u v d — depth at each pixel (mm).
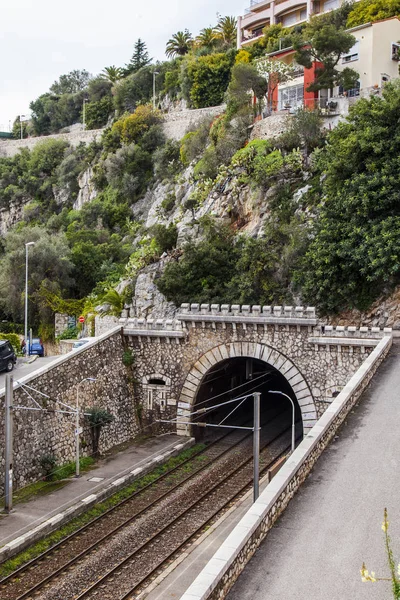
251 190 50250
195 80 83125
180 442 37125
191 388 37625
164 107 92188
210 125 68312
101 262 64000
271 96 59219
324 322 38969
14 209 94812
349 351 33156
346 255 37156
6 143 108312
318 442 19125
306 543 14734
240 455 36281
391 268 34938
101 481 30625
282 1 83438
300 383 34312
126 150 80625
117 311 51719
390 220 35406
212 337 36906
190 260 46438
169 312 47531
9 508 26453
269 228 45562
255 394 23906
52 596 21062
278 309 34656
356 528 15281
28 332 59250
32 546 24156
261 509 15016
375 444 20016
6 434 26719
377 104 38688
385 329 32250
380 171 37188
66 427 32938
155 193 74438
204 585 12062
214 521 27359
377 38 55000
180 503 29297
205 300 45031
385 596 12719
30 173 96375
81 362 34750
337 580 13289
